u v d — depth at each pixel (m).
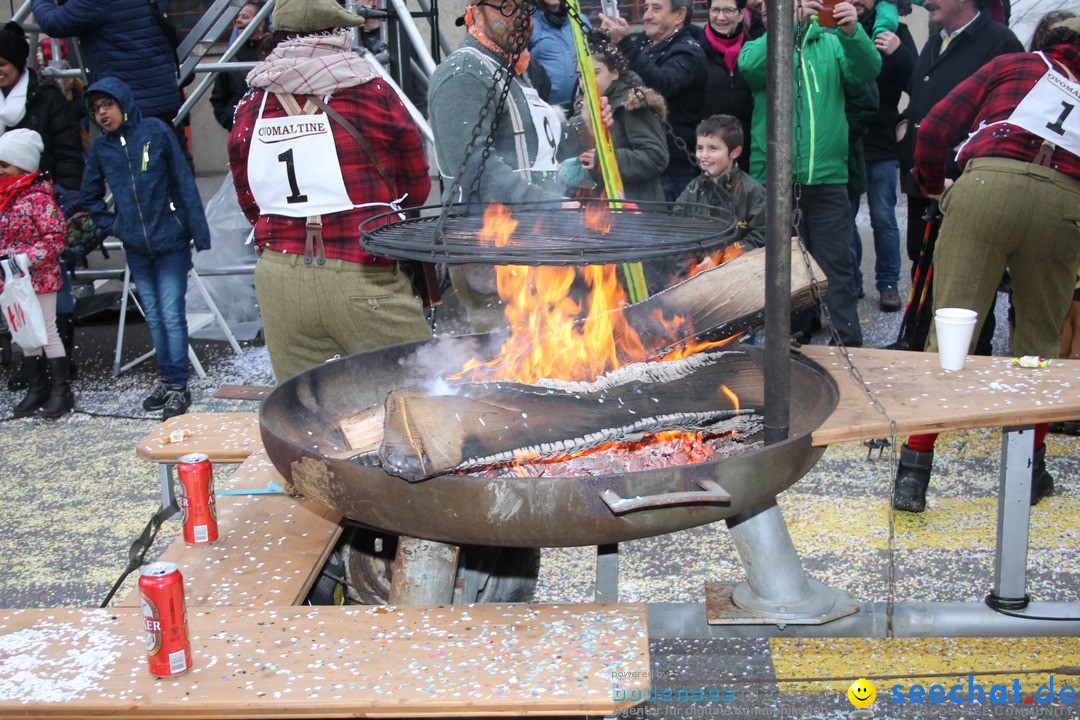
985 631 2.43
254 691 1.51
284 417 2.15
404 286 3.06
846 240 5.09
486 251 1.83
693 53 5.06
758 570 2.42
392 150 3.00
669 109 5.22
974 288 3.32
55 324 4.96
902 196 9.50
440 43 6.23
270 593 1.89
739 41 5.20
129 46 5.24
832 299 5.14
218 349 6.14
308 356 3.09
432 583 2.06
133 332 6.61
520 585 2.55
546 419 1.96
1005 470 2.43
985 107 3.35
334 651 1.62
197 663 1.59
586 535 1.70
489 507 1.66
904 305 6.20
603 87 4.28
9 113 5.32
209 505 2.10
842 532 3.32
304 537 2.13
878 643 2.70
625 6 7.90
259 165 2.90
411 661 1.58
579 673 1.53
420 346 2.53
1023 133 3.21
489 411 1.93
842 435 1.96
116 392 5.39
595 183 4.00
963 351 2.33
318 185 2.87
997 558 2.47
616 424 1.99
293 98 2.87
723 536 3.39
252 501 2.31
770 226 1.83
